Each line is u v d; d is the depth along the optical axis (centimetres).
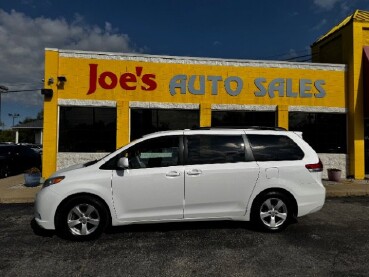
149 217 536
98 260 441
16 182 1173
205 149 564
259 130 592
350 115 1282
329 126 1298
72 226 522
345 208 775
